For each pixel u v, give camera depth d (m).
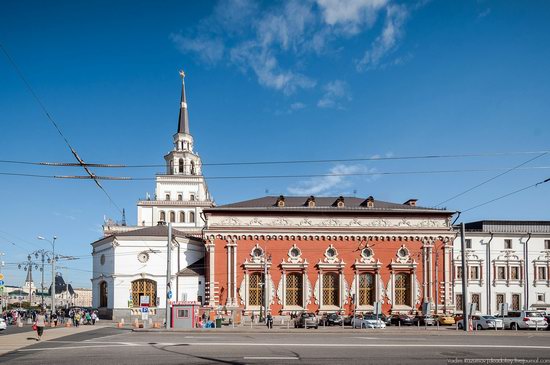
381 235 64.88
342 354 23.94
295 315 61.91
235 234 63.97
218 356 23.22
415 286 64.19
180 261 67.25
